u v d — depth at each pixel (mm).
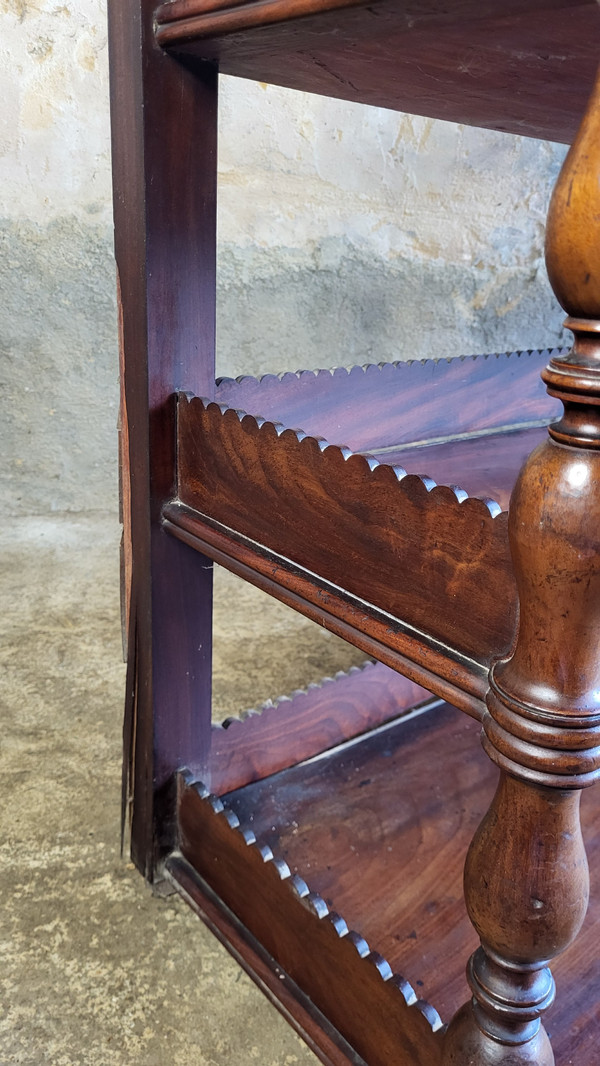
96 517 2479
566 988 955
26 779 1386
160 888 1172
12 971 1033
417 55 694
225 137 2156
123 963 1057
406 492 680
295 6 621
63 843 1253
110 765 1437
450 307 2633
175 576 1077
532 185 2562
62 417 2348
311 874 1145
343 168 2312
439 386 1395
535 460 534
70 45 2016
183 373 994
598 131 468
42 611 1958
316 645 1937
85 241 2189
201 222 947
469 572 639
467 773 1392
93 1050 938
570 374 503
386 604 734
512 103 903
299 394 1165
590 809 1293
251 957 1027
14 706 1590
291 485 820
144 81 842
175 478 1028
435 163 2406
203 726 1189
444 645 678
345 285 2451
